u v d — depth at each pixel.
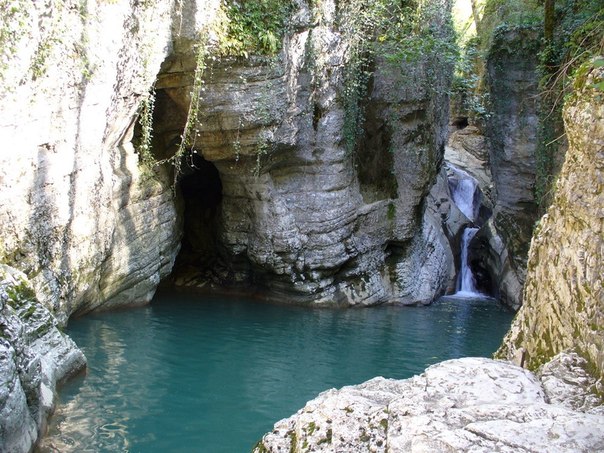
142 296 12.76
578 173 4.05
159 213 12.67
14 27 7.25
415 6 15.98
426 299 17.03
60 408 7.12
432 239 18.31
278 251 14.79
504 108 17.66
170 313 12.88
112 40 9.37
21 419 5.49
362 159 16.61
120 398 7.74
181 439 6.74
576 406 3.21
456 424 2.96
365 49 15.41
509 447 2.70
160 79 12.17
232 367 9.68
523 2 17.83
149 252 12.40
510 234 17.81
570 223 4.10
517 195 17.64
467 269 20.22
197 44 11.45
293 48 13.23
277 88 12.92
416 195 16.78
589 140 3.88
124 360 9.33
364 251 16.12
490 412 3.02
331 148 14.85
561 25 14.39
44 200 8.52
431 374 3.48
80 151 9.38
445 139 18.83
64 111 8.70
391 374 10.07
